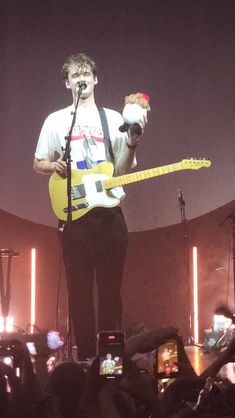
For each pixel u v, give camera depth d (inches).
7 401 109.2
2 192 301.7
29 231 313.9
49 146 213.6
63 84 300.2
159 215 304.2
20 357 116.9
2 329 269.4
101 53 301.3
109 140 211.5
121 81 301.0
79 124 211.5
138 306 313.7
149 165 301.0
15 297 312.0
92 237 204.2
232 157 300.2
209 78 300.4
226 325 277.3
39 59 301.3
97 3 301.6
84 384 114.7
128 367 116.2
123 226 207.2
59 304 312.8
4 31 301.7
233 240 281.3
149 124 301.1
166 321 313.0
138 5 301.7
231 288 309.7
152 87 301.1
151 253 314.5
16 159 301.7
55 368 116.5
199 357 241.4
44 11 302.0
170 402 111.2
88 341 205.6
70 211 198.7
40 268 312.8
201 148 300.8
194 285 310.2
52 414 110.0
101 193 204.8
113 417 110.3
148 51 301.1
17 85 301.7
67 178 198.4
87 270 205.8
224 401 104.0
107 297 206.8
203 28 300.7
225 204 302.4
